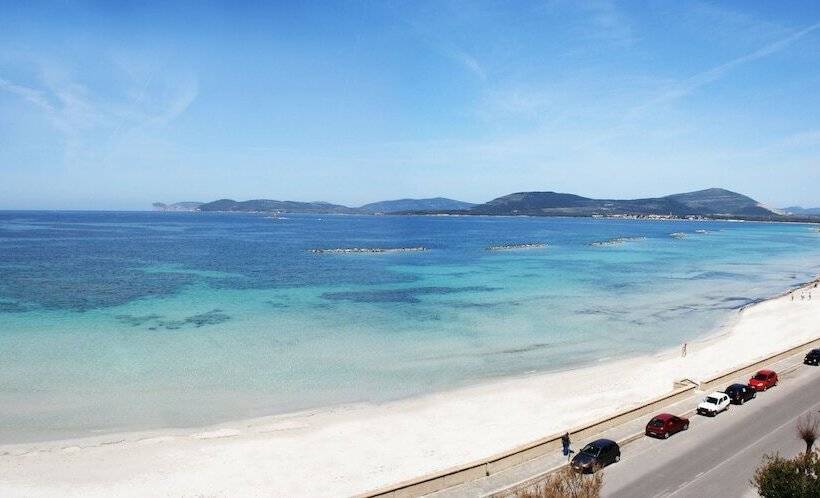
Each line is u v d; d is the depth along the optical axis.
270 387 38.06
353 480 25.78
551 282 90.75
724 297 80.50
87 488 24.80
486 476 25.42
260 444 29.52
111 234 197.25
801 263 131.75
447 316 62.09
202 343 48.31
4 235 183.25
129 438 29.84
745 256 148.00
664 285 90.69
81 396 35.44
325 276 92.69
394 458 28.03
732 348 50.44
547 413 34.19
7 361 41.91
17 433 30.14
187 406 34.41
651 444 28.83
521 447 26.98
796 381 39.94
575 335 54.88
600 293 80.94
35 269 94.38
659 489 23.77
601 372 42.69
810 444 23.14
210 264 106.94
